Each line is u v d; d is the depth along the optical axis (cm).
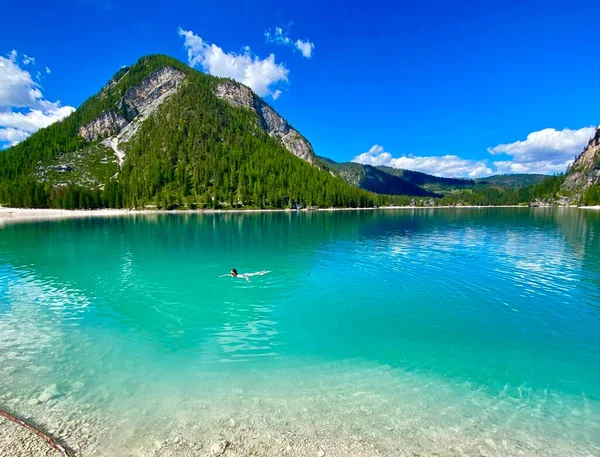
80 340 1538
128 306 2023
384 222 9112
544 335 1627
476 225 7706
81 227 7600
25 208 15662
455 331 1664
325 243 4712
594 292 2284
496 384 1196
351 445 881
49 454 841
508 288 2388
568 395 1132
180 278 2695
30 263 3316
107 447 866
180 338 1570
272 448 868
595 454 860
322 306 2023
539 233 5812
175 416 995
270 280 2641
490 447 882
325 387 1162
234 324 1752
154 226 7956
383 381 1209
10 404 1043
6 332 1623
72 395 1098
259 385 1171
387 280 2616
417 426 959
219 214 14725
